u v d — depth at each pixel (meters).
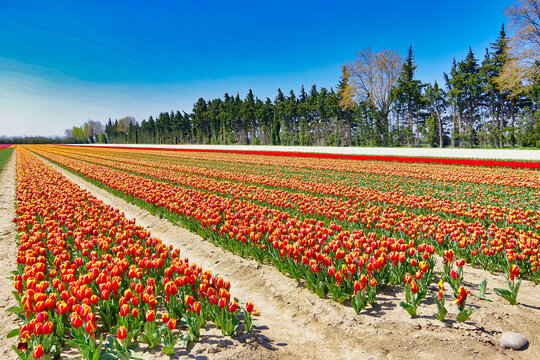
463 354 3.92
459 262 5.48
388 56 56.59
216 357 3.96
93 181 20.33
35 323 3.77
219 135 108.88
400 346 4.16
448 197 13.74
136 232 7.69
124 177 20.11
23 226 8.49
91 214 9.94
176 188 16.02
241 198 13.96
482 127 69.75
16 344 4.34
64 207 10.49
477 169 23.91
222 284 4.84
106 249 6.64
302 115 96.94
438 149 46.50
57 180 19.64
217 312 4.60
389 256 5.77
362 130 79.50
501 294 5.08
